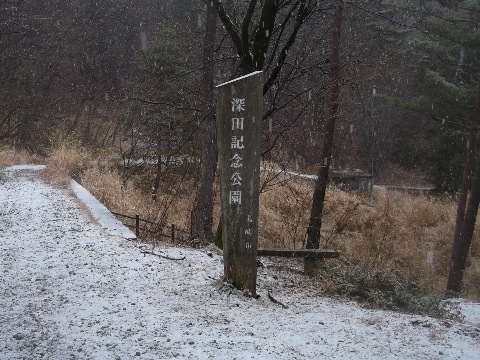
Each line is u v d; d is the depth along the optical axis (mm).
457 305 7688
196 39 17359
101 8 32438
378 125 30422
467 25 18266
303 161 22328
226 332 4723
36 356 4129
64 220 10086
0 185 14297
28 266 6906
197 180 14945
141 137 18734
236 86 5902
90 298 5691
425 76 22125
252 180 6023
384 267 10266
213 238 11781
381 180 32125
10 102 24781
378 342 4641
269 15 8734
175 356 4137
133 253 7910
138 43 32844
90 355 4152
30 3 25828
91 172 15961
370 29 16219
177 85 15711
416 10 16969
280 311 5594
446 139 24594
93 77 32344
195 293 6027
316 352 4312
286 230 12750
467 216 13109
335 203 17062
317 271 7965
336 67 10477
